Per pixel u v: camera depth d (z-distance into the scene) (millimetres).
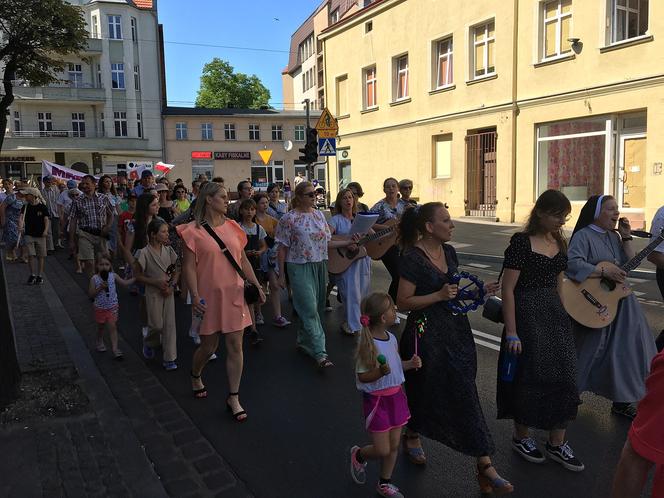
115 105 44812
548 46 16578
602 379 4324
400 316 7676
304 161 16250
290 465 3787
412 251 3520
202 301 4445
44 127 44031
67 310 8148
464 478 3600
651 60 13742
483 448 3312
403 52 22234
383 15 23156
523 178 17469
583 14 15203
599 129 15383
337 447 4039
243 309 4527
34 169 43688
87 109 44719
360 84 25062
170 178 48094
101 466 3709
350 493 3439
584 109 15406
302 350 6242
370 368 3244
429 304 3424
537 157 17141
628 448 1962
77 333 6844
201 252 4445
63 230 13594
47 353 6020
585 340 4293
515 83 17453
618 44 14414
